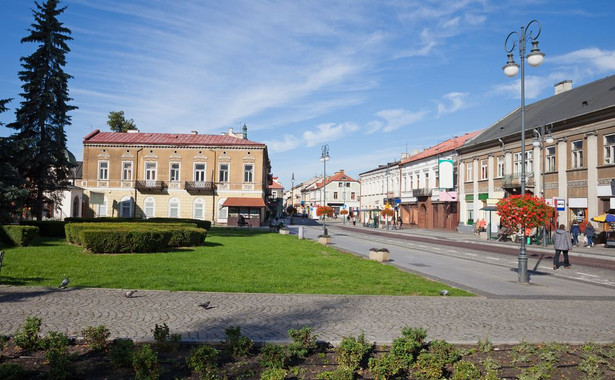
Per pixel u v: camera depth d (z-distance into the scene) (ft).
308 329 20.72
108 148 170.30
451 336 23.91
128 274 41.32
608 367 19.84
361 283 40.98
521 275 44.65
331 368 18.83
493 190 138.72
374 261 59.06
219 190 172.55
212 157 172.55
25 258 49.98
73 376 17.08
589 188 100.73
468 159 155.22
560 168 110.01
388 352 20.75
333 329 24.82
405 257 68.59
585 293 39.63
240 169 173.17
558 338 24.11
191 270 44.96
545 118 119.55
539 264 64.44
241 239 94.07
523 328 26.17
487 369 18.45
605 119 96.68
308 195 463.01
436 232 159.43
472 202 152.15
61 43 109.60
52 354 17.44
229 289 35.68
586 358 20.66
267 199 240.12
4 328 23.03
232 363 19.01
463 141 169.37
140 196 170.30
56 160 106.63
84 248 60.64
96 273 41.34
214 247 71.41
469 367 17.88
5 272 40.24
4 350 19.77
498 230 129.18
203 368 17.24
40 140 103.55
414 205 199.62
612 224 95.40
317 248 77.51
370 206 267.80
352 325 25.79
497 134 139.85
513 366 19.62
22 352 19.54
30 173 104.47
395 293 36.52
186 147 171.83
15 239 63.93
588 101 107.65
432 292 37.35
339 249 78.18
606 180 96.22
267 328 24.61
